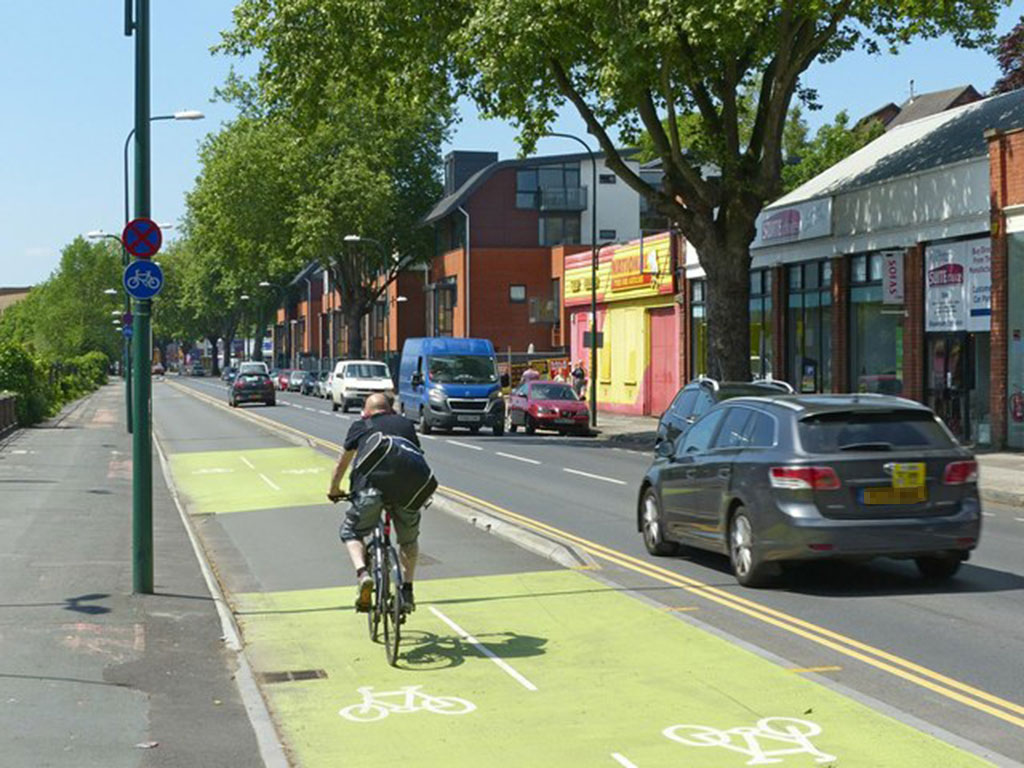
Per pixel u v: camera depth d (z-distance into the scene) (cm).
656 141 3166
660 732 714
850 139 5925
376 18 3170
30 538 1514
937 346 2975
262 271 8231
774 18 2838
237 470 2638
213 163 7662
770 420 1197
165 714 758
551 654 921
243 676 847
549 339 7312
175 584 1197
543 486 2227
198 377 16112
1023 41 4291
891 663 886
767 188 3028
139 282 1118
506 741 704
